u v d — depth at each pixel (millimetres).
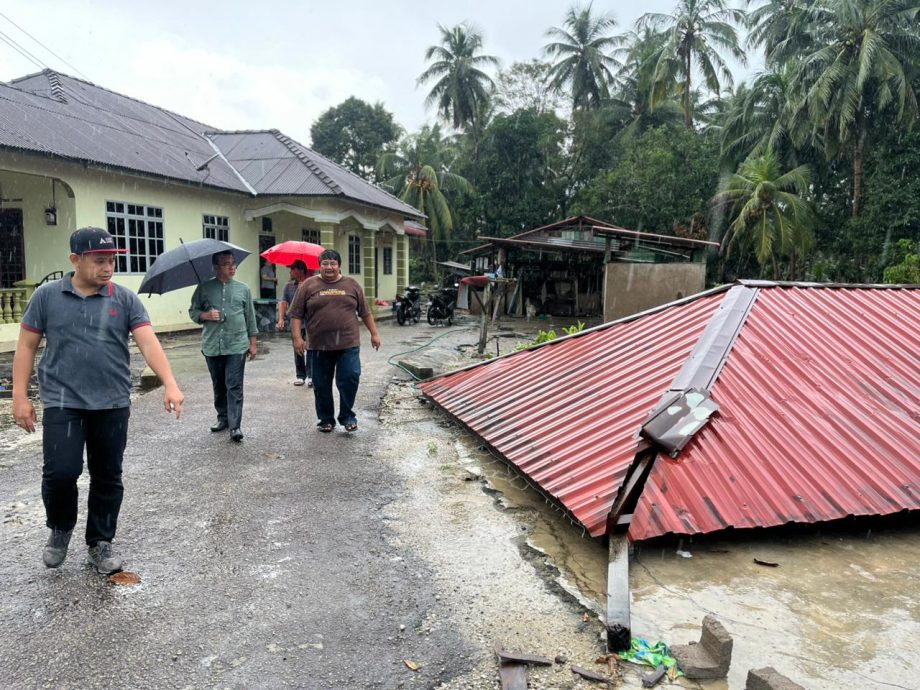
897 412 4457
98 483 3213
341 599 3082
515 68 37250
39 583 3141
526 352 6910
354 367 5820
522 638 2799
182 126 18953
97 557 3275
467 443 5703
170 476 4715
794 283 6105
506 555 3584
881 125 23797
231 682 2467
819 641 2771
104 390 3092
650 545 3635
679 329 5570
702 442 3926
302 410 6797
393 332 16031
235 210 16422
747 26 28625
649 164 26359
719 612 2998
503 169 33094
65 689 2402
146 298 13766
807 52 24594
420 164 33438
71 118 13484
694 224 25750
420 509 4223
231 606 2992
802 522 3574
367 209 18891
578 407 5016
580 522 3545
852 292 6105
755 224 24297
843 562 3506
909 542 3762
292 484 4605
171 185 14211
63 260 12430
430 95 35188
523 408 5469
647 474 3023
